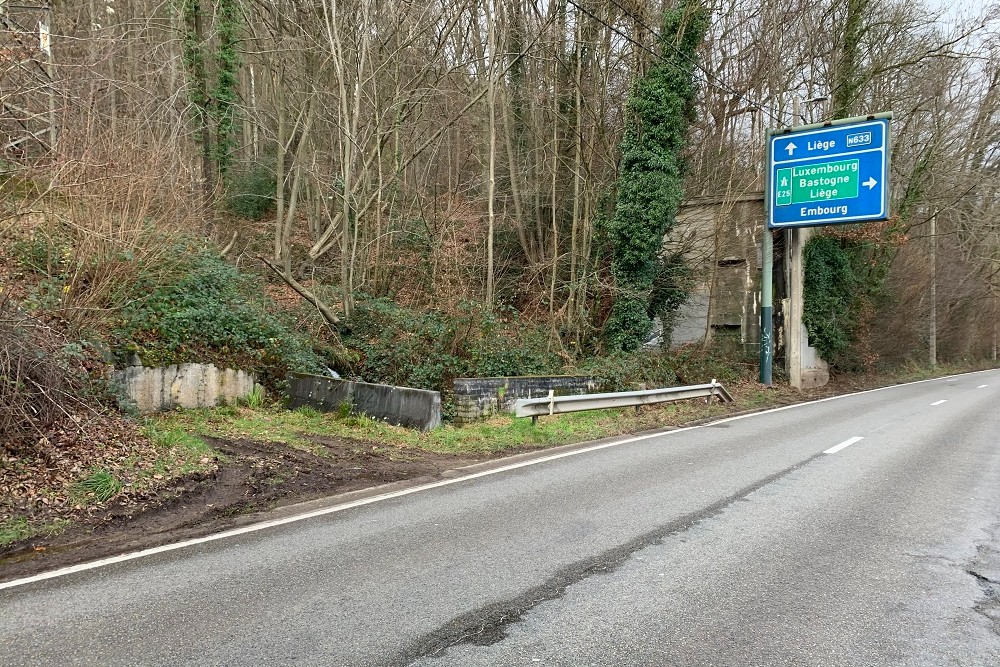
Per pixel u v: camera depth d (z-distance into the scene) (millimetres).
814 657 3555
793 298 21969
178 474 7004
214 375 10867
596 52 19297
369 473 7918
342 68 14992
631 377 16625
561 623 3924
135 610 4090
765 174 20047
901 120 26984
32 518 5754
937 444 10469
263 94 22266
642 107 18484
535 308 20922
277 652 3553
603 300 20672
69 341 8594
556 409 11383
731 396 17328
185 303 11211
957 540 5535
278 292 17953
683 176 20547
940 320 40125
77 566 4891
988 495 7066
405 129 20047
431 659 3486
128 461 7070
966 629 3906
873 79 26484
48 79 10062
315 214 20625
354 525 5914
